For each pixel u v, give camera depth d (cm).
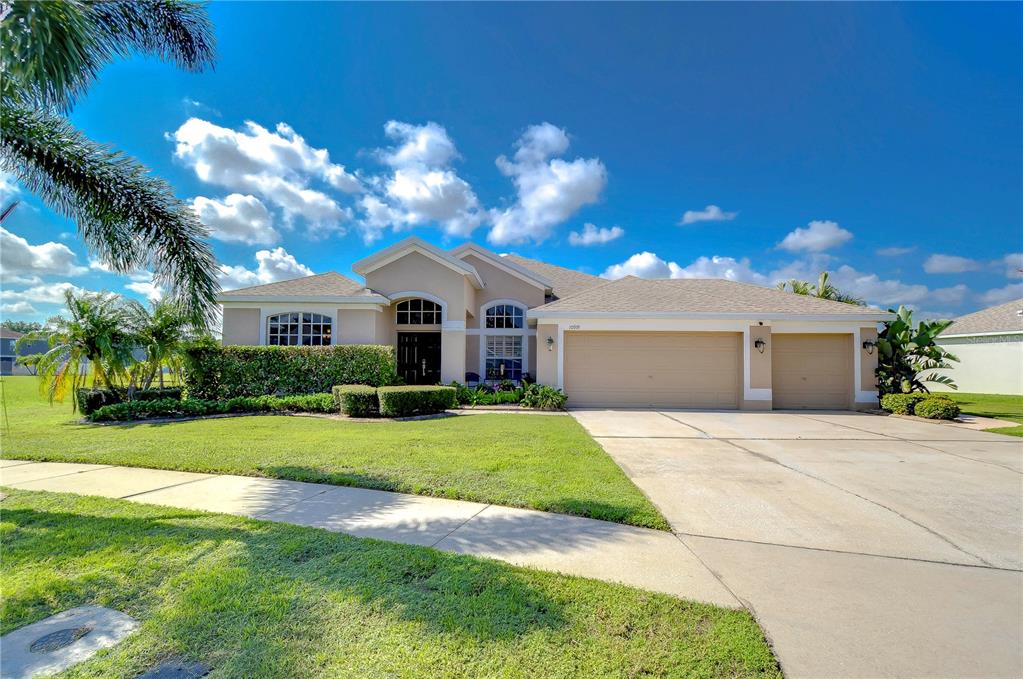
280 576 378
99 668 265
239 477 707
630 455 896
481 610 330
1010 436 1133
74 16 578
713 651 286
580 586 365
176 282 866
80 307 1370
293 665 268
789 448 973
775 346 1741
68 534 465
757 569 407
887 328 1709
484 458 816
